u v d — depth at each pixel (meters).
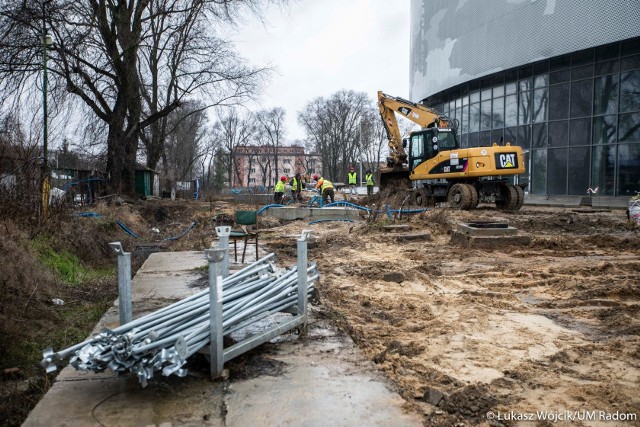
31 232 8.62
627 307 6.27
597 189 27.72
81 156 22.73
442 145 21.16
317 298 5.68
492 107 35.16
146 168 28.41
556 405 3.65
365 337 5.06
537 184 31.80
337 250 11.20
